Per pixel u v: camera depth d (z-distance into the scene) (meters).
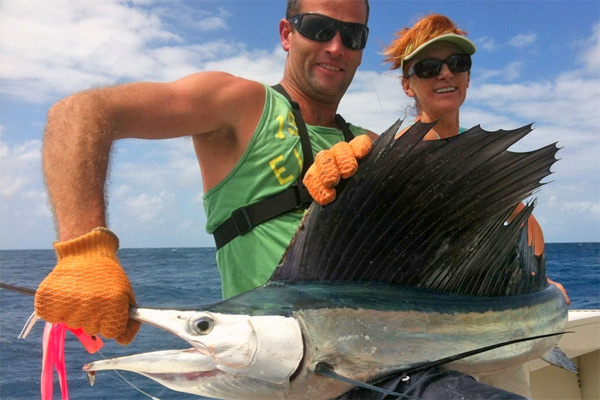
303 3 0.96
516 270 0.86
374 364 0.65
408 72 1.31
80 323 0.51
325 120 1.01
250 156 0.85
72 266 0.52
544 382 1.45
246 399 0.60
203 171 0.92
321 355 0.62
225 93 0.83
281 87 0.97
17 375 2.26
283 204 0.84
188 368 0.57
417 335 0.69
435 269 0.75
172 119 0.75
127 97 0.69
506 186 0.76
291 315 0.62
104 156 0.62
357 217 0.70
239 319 0.60
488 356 0.77
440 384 0.61
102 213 0.59
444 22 1.25
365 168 0.71
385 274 0.72
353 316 0.66
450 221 0.75
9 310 4.75
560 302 0.98
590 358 1.49
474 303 0.77
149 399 1.75
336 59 0.95
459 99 1.29
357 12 0.96
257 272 0.83
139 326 0.58
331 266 0.69
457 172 0.73
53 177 0.58
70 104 0.63
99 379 2.03
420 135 0.72
